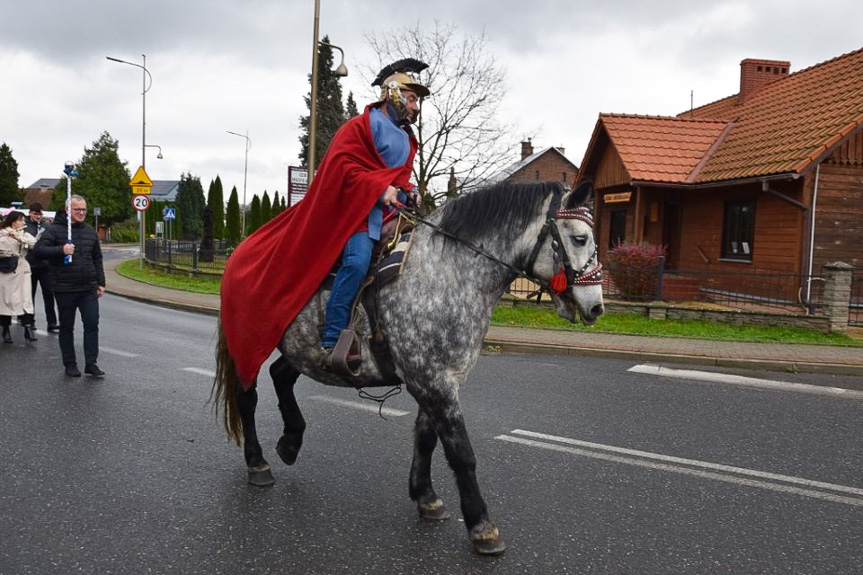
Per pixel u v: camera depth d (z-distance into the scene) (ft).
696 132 65.46
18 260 33.06
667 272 48.14
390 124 13.55
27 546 12.19
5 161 228.02
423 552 12.37
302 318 13.47
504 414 22.44
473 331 12.47
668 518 14.23
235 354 14.55
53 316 37.01
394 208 13.37
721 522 14.10
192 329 40.60
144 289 63.00
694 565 12.14
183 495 14.74
